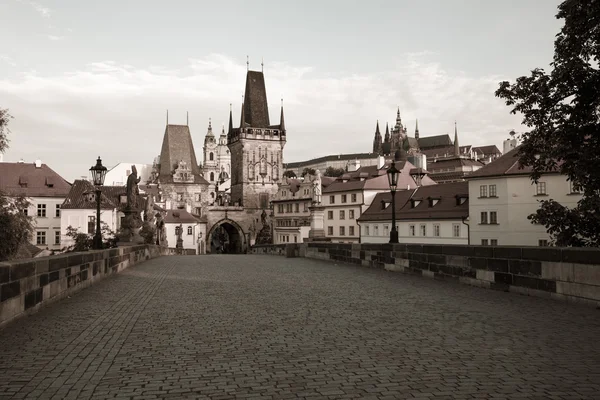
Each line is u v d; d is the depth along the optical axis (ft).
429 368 24.47
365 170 386.73
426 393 20.98
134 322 36.40
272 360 26.14
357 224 330.34
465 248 57.26
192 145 553.23
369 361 25.79
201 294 51.16
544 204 77.46
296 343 29.73
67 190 330.54
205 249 493.36
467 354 26.96
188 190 539.29
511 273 49.52
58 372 24.35
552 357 26.21
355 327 34.12
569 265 42.24
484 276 53.67
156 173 581.53
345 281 62.85
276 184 520.42
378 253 82.64
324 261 106.83
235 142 526.16
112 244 157.17
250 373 23.97
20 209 134.72
